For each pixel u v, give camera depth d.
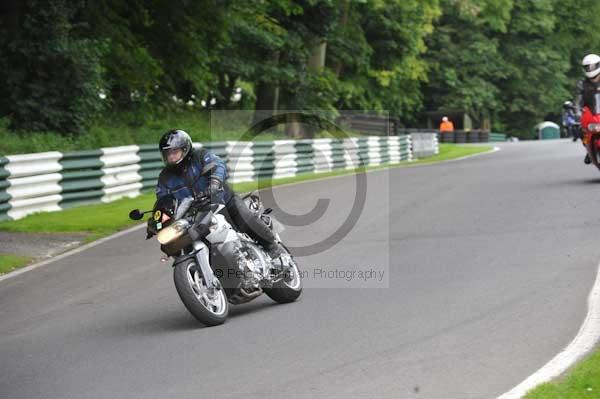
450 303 25.59
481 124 195.62
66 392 19.83
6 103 67.81
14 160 46.91
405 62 131.75
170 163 25.09
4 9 69.12
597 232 34.88
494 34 192.62
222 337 23.56
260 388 19.12
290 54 99.56
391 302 26.28
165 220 24.67
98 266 34.81
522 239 34.75
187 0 84.00
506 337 21.84
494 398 17.70
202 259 25.06
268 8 96.38
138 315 26.89
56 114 67.56
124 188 56.22
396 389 18.55
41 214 48.09
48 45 67.50
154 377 20.42
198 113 94.25
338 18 103.19
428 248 34.38
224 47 92.56
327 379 19.48
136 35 84.75
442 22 182.38
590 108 47.75
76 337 24.72
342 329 23.56
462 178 59.41
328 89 103.56
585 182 50.84
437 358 20.50
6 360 22.88
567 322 22.80
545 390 17.34
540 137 194.12
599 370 18.11
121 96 83.62
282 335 23.39
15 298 30.39
